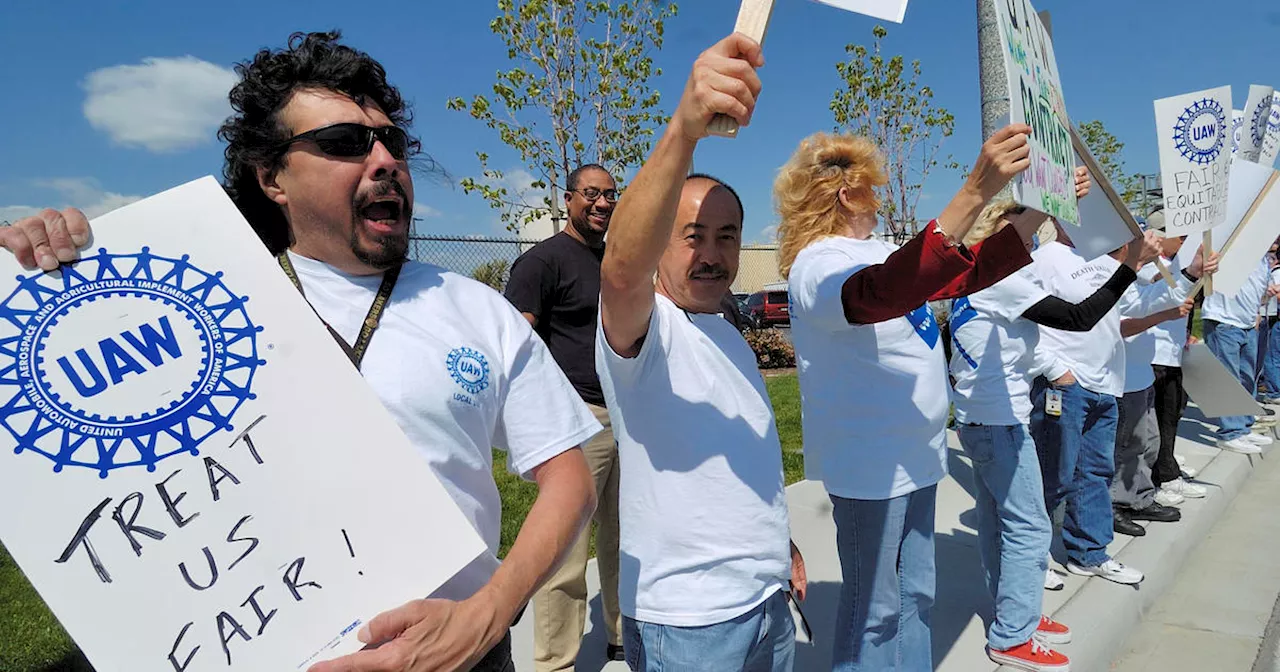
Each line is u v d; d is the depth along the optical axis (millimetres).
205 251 1011
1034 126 1442
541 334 2762
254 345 993
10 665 2875
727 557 1473
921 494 2051
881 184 2062
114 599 870
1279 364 7539
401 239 1177
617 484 2719
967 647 2826
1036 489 2619
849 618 2078
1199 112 2977
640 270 1226
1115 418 3322
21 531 850
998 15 1283
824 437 2057
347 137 1116
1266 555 4020
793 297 2066
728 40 1019
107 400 913
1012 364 2625
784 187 2098
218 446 945
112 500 889
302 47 1169
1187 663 3018
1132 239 2449
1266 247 3914
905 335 1945
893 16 1033
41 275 928
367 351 1123
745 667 1539
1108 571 3414
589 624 3057
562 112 9055
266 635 926
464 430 1159
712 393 1506
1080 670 2779
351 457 999
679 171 1112
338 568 968
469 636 997
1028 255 1425
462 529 1026
